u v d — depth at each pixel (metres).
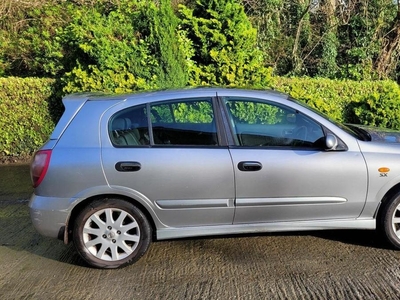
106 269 3.74
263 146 3.76
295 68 11.59
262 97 3.88
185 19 8.09
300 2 11.54
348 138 3.82
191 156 3.66
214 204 3.71
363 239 4.16
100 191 3.64
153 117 3.78
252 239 4.25
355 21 11.23
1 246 4.31
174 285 3.42
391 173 3.76
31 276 3.67
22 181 6.74
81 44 7.40
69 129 3.76
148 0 8.49
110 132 3.73
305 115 3.85
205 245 4.15
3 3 10.89
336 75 11.20
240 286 3.37
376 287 3.28
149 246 3.81
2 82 7.80
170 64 7.55
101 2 10.24
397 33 10.91
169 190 3.66
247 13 11.43
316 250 3.95
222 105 3.82
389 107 7.44
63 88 7.54
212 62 8.04
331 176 3.73
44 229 3.70
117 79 7.36
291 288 3.31
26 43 10.31
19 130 7.98
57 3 10.98
